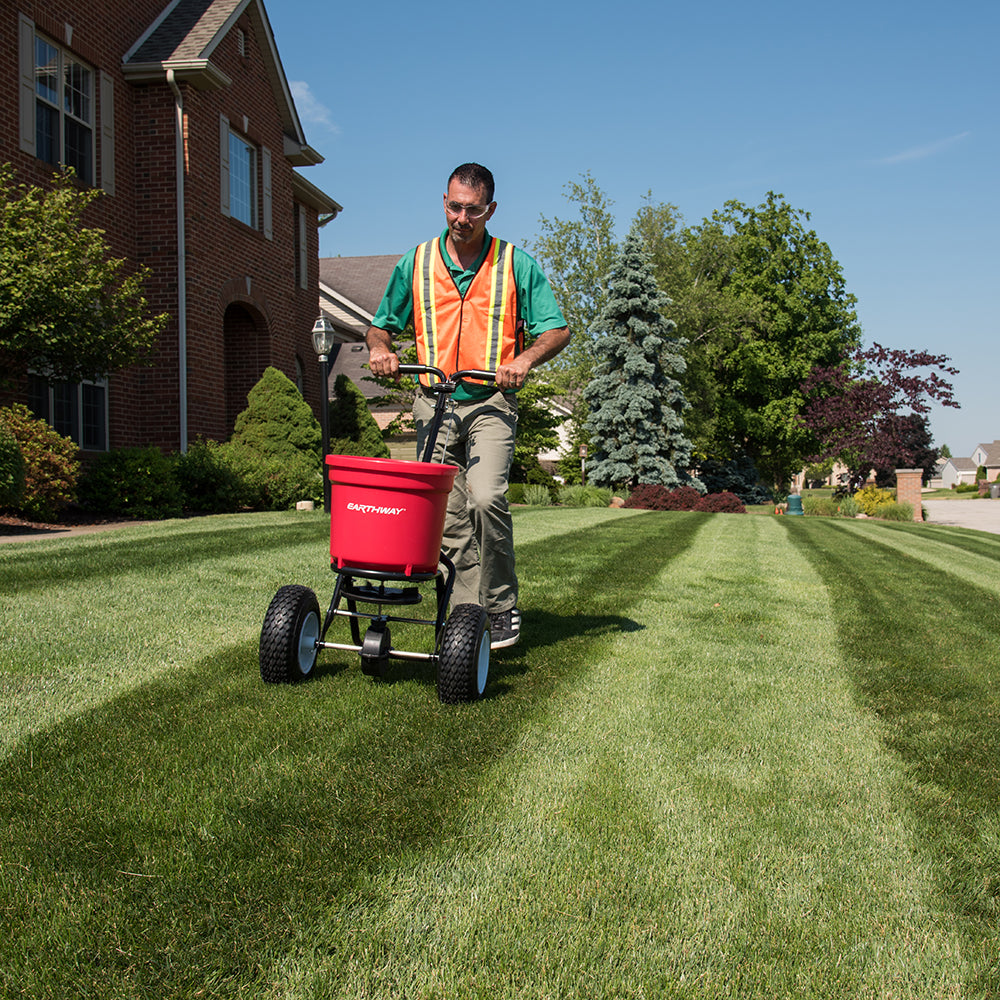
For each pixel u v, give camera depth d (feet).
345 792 7.80
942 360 88.94
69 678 11.15
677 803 7.97
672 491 76.18
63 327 29.25
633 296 88.38
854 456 93.71
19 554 21.09
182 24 44.98
